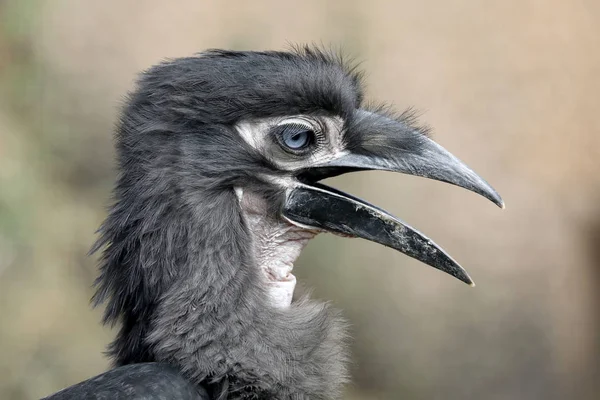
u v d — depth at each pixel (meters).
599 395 13.49
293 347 5.43
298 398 5.42
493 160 14.00
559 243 13.71
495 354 13.55
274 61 5.72
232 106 5.50
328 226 5.84
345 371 5.77
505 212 13.70
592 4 14.97
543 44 14.66
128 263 5.46
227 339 5.29
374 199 13.54
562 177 14.02
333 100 5.69
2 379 11.66
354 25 14.65
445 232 13.61
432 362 13.60
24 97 14.60
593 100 14.45
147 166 5.43
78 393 5.01
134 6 15.34
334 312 5.81
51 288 12.73
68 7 15.20
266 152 5.65
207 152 5.48
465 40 14.62
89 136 14.67
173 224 5.34
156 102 5.53
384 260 13.65
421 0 14.82
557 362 13.54
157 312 5.34
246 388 5.33
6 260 12.57
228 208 5.47
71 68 14.95
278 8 14.93
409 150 5.88
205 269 5.32
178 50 15.08
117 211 5.56
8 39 14.81
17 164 13.51
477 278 13.60
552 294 13.61
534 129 14.21
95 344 12.57
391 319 13.61
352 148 5.85
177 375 5.21
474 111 14.24
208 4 15.25
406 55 14.48
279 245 5.87
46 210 13.45
